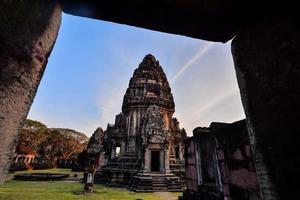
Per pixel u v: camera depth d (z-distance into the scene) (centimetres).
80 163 4866
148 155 2562
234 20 296
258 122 275
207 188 971
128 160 2934
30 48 216
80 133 7962
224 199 757
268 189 248
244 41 314
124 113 3616
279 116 238
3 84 183
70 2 259
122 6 265
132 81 3812
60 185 2444
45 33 240
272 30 270
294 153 213
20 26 195
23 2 192
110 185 2639
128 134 3228
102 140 3716
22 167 4384
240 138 675
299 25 239
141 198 1750
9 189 1995
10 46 186
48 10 236
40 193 1841
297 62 229
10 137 204
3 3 171
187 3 262
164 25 300
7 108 192
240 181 662
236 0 261
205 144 1123
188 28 308
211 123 931
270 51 266
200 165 1093
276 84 249
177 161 3123
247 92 303
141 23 297
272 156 244
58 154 6056
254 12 279
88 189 1994
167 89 3834
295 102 221
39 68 242
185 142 1349
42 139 5869
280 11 264
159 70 4066
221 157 808
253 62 293
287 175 220
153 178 2320
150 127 2741
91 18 288
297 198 204
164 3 260
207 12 276
